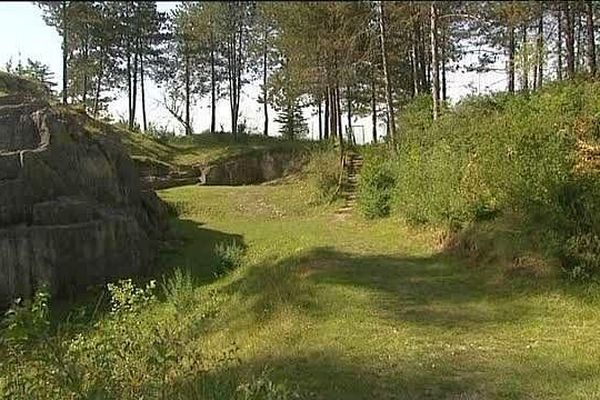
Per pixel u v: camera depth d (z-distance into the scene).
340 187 21.67
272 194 23.34
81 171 15.21
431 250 13.05
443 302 9.82
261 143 34.50
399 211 16.03
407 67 26.14
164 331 6.40
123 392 5.50
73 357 5.38
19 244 12.95
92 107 29.17
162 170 28.45
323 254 13.35
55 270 13.23
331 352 7.86
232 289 12.34
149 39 27.92
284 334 8.77
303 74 23.97
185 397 5.74
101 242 14.05
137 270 14.58
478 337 8.28
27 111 15.38
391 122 20.02
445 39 22.59
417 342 8.13
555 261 10.16
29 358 5.23
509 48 20.61
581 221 10.27
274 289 11.15
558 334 8.29
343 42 22.70
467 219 12.54
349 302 9.96
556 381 6.71
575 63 20.41
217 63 34.44
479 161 12.34
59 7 21.08
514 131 11.85
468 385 6.71
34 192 13.77
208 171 29.00
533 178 10.89
